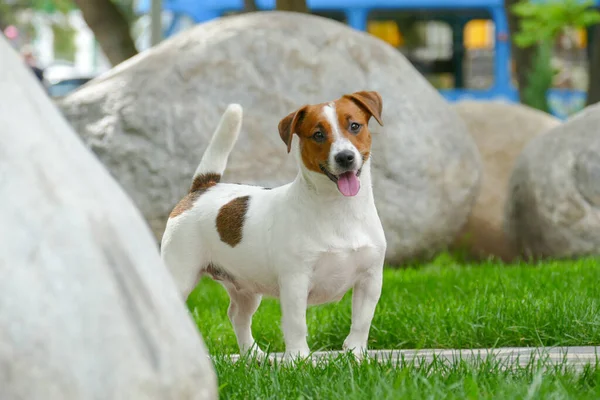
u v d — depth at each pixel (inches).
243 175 499.5
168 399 132.9
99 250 133.0
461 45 1186.6
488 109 673.0
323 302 266.1
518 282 378.3
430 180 522.9
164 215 499.2
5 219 125.6
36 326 121.6
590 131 547.8
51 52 2454.5
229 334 329.7
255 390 205.3
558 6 913.5
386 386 188.2
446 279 417.1
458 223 543.8
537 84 991.6
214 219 273.9
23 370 119.3
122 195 147.6
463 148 544.1
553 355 263.6
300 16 548.7
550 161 552.1
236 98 512.7
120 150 502.6
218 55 519.5
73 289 127.0
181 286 279.4
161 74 516.1
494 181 635.5
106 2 749.3
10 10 2145.7
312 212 250.1
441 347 301.7
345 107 253.4
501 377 205.9
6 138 131.7
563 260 542.0
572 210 537.0
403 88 532.1
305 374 216.8
